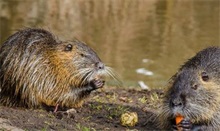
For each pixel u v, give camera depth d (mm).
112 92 14648
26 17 37344
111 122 11539
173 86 10555
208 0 46469
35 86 12047
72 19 37125
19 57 12102
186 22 36344
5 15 38031
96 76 12352
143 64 24750
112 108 12648
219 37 31172
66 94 12211
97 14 39625
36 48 12156
